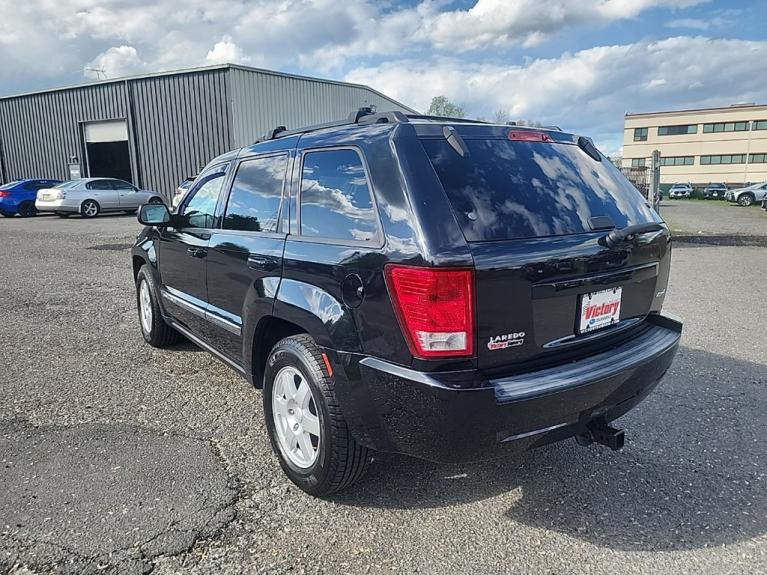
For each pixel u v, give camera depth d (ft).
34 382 14.70
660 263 10.34
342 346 8.63
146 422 12.42
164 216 14.67
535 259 8.10
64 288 26.94
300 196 10.20
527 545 8.51
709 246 43.42
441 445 7.85
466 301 7.59
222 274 12.13
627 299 9.73
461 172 8.46
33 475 10.15
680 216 81.25
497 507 9.50
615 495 9.84
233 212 12.30
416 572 7.89
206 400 13.64
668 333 10.29
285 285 9.77
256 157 12.06
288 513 9.21
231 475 10.30
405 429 8.07
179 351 17.35
